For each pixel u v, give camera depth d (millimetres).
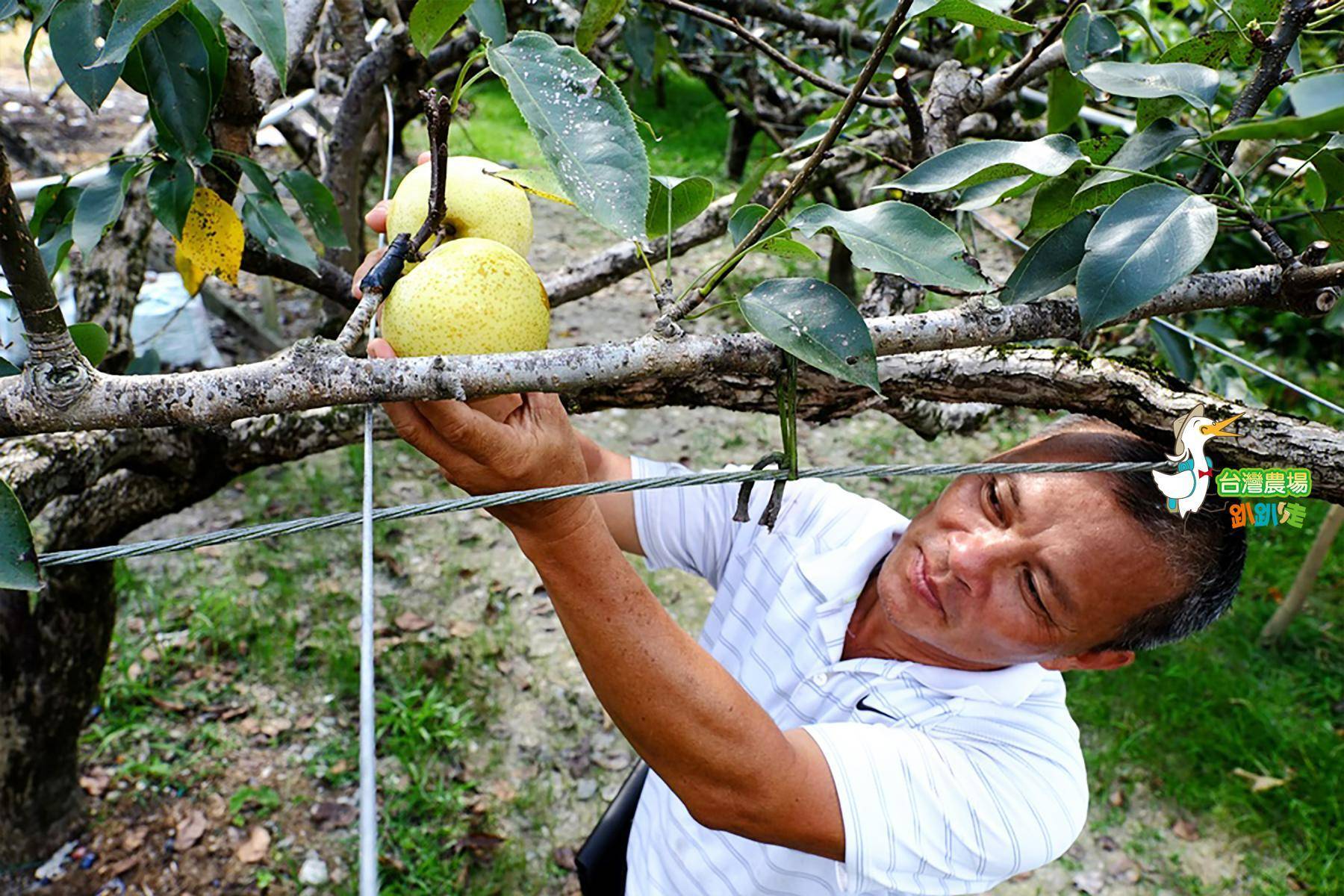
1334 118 606
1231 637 3771
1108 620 1252
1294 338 5578
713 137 8719
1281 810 3150
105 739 2996
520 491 800
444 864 2818
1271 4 1148
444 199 834
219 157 1452
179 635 3426
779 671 1525
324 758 3080
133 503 1780
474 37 2172
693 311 842
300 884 2732
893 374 1182
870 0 1881
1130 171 917
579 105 744
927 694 1377
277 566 3771
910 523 1488
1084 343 1075
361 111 2062
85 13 1028
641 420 4984
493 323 805
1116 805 3170
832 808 1116
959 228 1802
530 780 3123
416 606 3713
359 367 738
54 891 2621
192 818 2857
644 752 1044
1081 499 1232
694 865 1468
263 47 741
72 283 1823
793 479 881
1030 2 1665
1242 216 946
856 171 2324
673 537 1693
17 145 5051
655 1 1433
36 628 2242
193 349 4523
